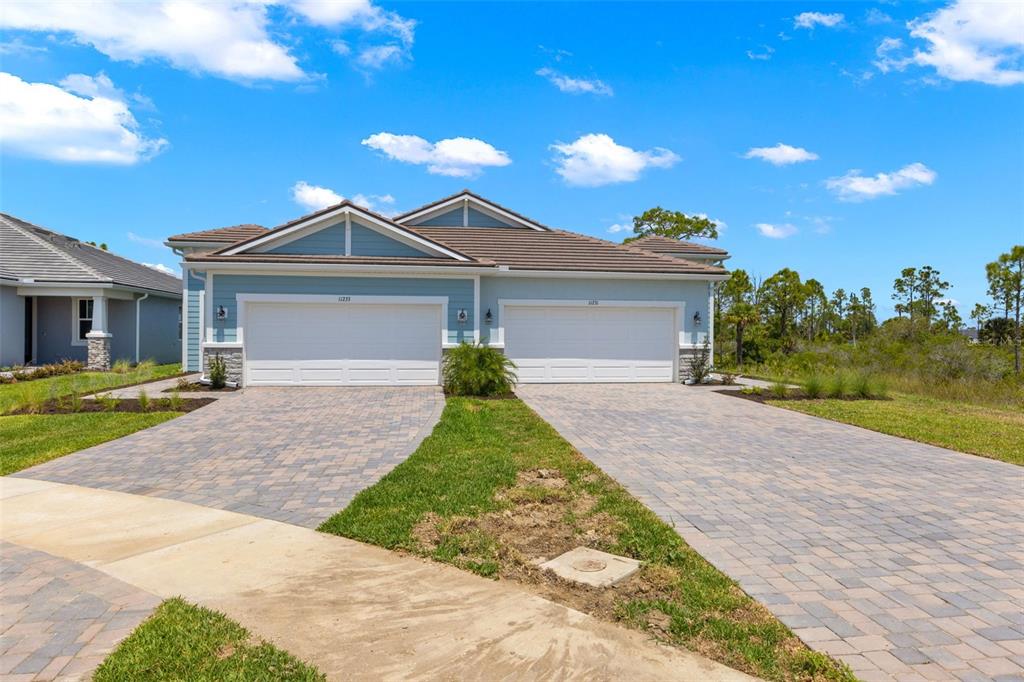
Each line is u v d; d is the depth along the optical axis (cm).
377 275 1548
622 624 370
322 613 380
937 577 440
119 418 1071
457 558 470
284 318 1527
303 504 606
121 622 367
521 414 1132
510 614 381
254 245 1534
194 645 334
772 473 742
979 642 348
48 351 2333
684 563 457
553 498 619
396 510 573
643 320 1769
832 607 390
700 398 1428
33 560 464
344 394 1400
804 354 2295
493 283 1698
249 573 441
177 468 748
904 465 792
